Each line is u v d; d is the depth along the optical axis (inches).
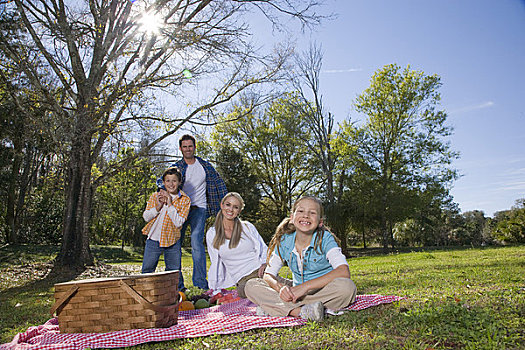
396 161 1015.6
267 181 1318.9
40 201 910.4
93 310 127.0
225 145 1272.1
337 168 1027.9
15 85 481.7
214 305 189.3
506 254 408.5
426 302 132.6
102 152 595.8
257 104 619.2
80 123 473.1
